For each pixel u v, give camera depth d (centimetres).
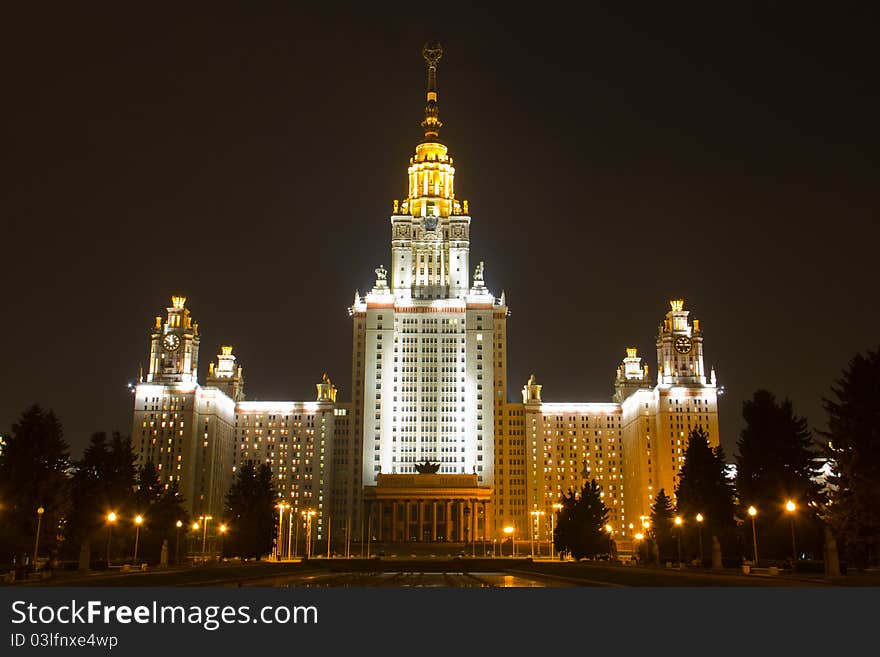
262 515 16725
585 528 16088
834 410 8912
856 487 8625
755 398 11919
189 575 10025
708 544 13288
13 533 10306
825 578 8594
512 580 10994
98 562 11738
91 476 12688
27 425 10762
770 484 11425
